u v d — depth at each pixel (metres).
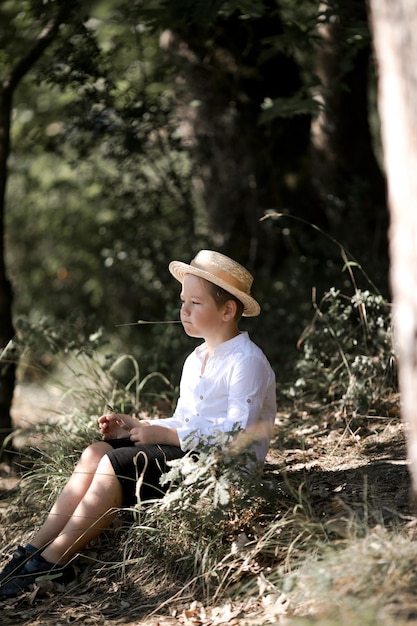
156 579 4.15
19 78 6.77
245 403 4.23
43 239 15.53
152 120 8.62
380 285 7.66
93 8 8.55
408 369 3.13
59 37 7.89
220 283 4.36
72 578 4.29
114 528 4.56
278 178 8.91
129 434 4.56
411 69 3.02
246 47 8.68
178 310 7.01
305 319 7.54
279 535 4.10
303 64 9.67
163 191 9.14
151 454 4.33
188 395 4.57
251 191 9.00
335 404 5.98
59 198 14.37
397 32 3.04
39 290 15.67
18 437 6.02
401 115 3.05
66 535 4.23
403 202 3.08
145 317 9.91
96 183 9.85
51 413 6.71
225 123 8.90
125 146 8.63
